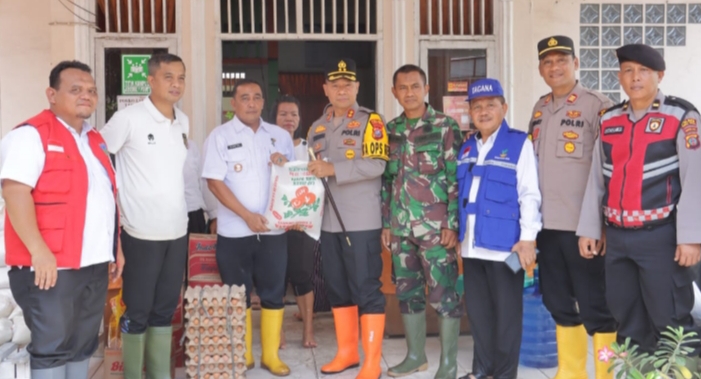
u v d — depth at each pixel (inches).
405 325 147.5
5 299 133.3
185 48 197.5
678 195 112.0
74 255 107.7
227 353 134.9
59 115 110.8
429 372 148.9
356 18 203.5
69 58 191.6
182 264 134.7
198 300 133.6
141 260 128.6
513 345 131.5
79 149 111.3
